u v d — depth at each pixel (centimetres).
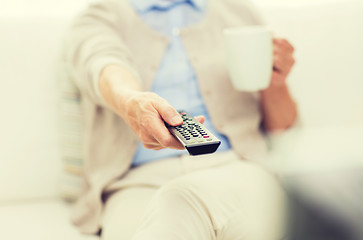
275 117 112
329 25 122
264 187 76
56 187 107
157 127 65
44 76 107
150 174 100
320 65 120
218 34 116
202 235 71
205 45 113
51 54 108
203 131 62
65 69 107
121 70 91
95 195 97
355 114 118
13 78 105
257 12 120
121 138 104
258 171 90
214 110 108
